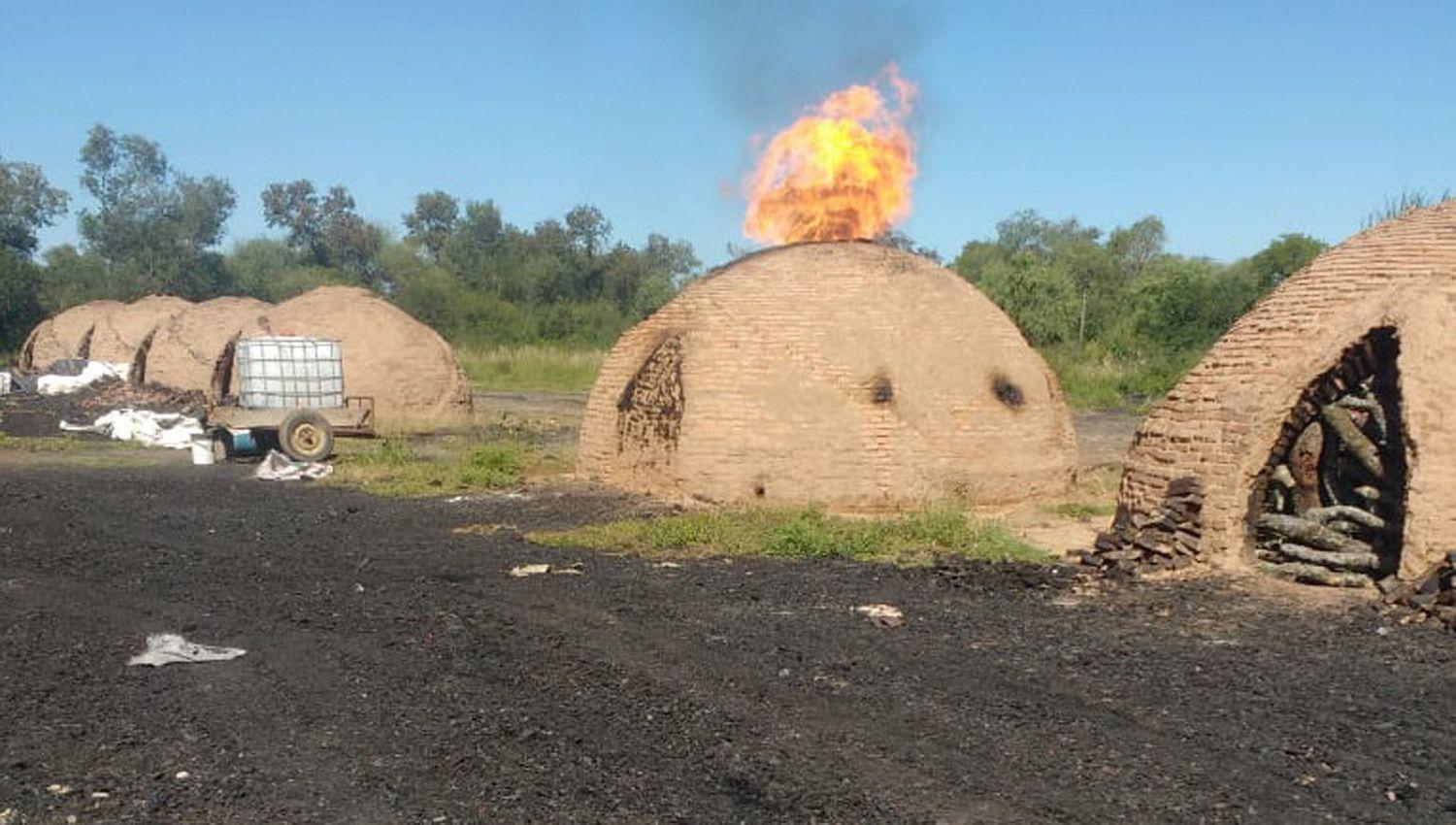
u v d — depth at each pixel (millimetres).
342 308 29172
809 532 13266
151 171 74250
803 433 15672
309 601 10859
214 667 8750
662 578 11789
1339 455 12539
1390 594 10492
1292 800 6188
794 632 9641
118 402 31547
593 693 8047
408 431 27234
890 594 11055
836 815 6008
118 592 11258
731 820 5957
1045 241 73250
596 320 63000
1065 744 6992
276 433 22984
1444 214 12789
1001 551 13000
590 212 73688
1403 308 11672
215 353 33250
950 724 7363
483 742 7105
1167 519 12289
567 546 13562
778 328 16375
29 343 42812
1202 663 8719
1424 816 5984
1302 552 11648
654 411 17141
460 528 14922
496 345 58469
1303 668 8602
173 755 6910
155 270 70375
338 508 16688
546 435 27469
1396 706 7715
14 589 11375
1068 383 37375
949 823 5906
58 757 6883
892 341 16297
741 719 7480
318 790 6371
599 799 6234
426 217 81062
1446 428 10914
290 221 79438
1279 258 40938
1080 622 9992
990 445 16203
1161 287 42188
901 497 15602
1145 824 5883
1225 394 12578
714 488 15883
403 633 9688
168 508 16656
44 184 69375
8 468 21188
